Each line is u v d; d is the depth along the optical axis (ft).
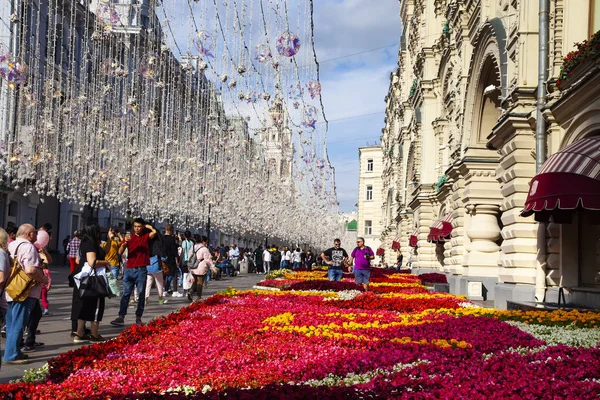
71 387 23.63
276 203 132.26
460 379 23.62
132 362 28.53
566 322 42.91
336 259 90.33
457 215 96.63
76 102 94.02
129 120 99.14
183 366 27.58
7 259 30.73
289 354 30.66
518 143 62.08
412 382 22.65
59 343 41.11
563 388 21.95
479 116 85.81
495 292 67.46
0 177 101.04
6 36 80.12
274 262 191.83
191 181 114.32
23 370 32.63
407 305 57.00
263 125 63.52
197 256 73.31
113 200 110.52
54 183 100.53
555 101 54.95
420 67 143.84
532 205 46.26
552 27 58.65
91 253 41.01
